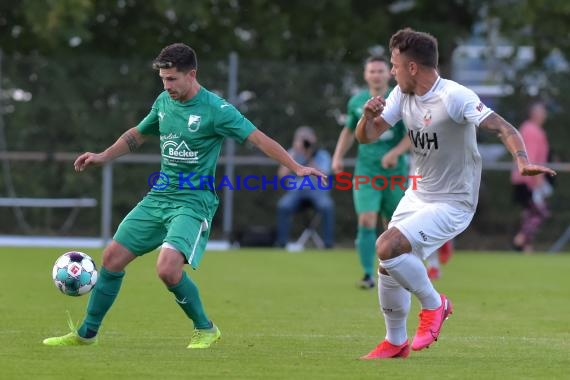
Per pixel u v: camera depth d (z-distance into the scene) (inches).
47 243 2452.0
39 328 1152.2
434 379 865.5
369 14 3006.9
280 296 1526.8
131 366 908.6
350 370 903.1
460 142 961.5
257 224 2498.8
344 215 2508.6
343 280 1777.8
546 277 1876.2
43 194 2461.9
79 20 2539.4
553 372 908.6
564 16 2913.4
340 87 2512.3
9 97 2448.3
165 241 997.2
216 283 1694.1
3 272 1788.9
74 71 2456.9
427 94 954.7
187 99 1011.9
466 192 982.4
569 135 2546.8
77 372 874.8
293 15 2947.8
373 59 1601.9
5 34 2815.0
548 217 2571.4
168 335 1119.0
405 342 983.0
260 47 2930.6
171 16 2859.3
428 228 960.9
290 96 2501.2
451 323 1263.5
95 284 1028.5
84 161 1042.7
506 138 916.6
